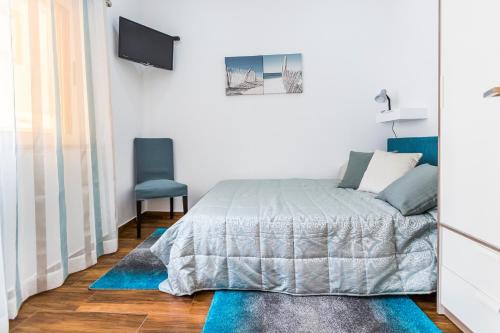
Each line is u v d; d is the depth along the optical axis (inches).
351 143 130.0
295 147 132.2
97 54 91.4
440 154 55.5
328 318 55.8
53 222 70.2
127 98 122.3
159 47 125.5
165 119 135.6
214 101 133.6
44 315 58.7
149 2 133.1
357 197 84.3
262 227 65.5
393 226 63.9
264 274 65.0
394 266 62.2
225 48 132.1
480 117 44.8
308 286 63.2
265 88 130.7
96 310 60.3
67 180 78.4
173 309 60.4
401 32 111.8
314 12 128.2
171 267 66.2
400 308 58.6
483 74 44.0
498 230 41.6
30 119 65.2
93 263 84.7
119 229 114.5
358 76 128.0
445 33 53.1
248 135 133.5
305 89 130.4
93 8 89.7
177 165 136.6
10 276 57.2
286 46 130.0
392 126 124.0
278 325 53.9
